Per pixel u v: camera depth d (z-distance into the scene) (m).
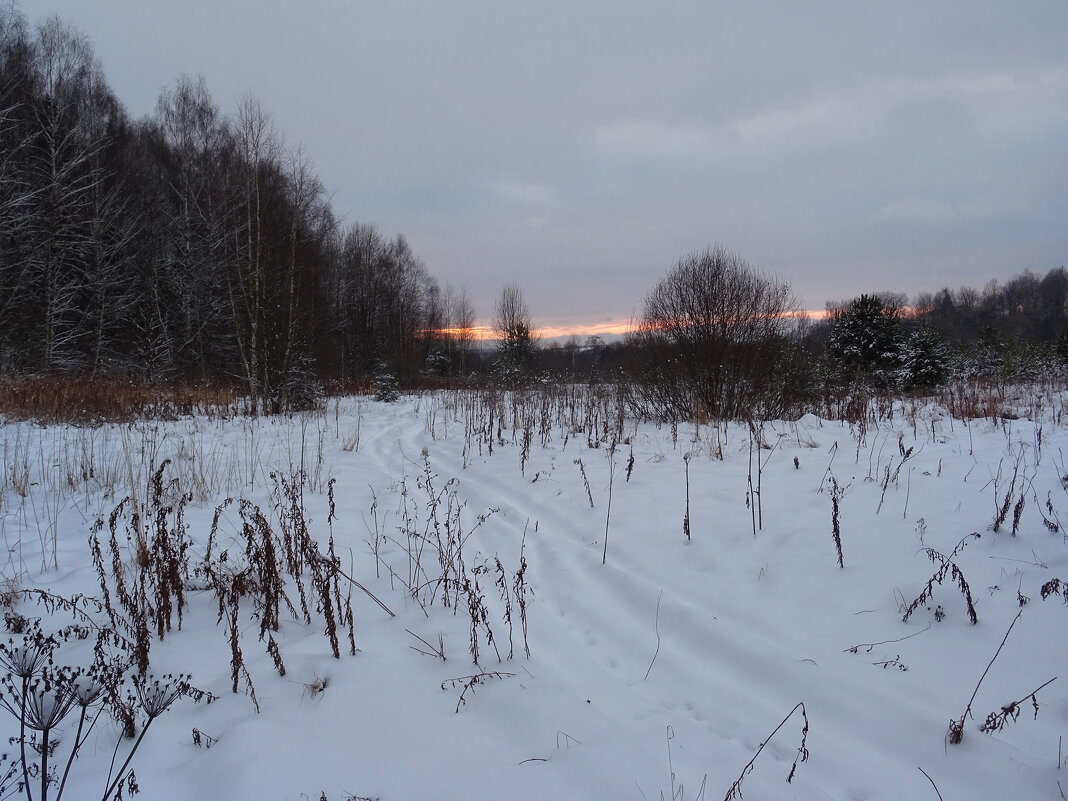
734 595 3.77
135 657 2.94
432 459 8.86
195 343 24.12
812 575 3.85
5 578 4.01
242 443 9.78
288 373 15.77
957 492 5.21
